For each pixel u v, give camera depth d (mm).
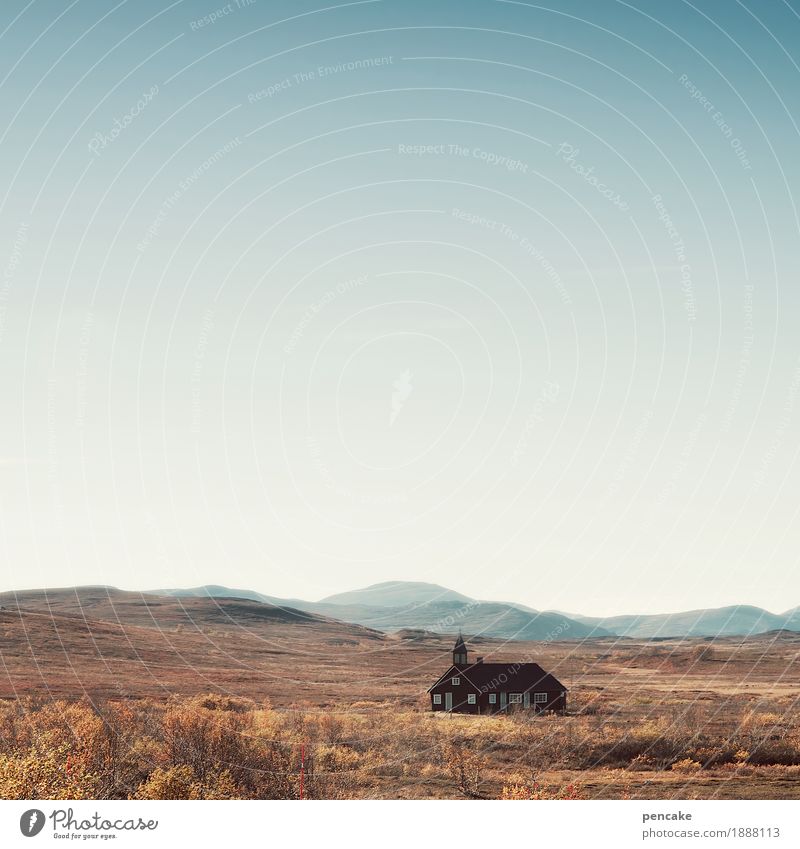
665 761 34312
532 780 29750
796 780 30359
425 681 82188
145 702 50188
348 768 30000
